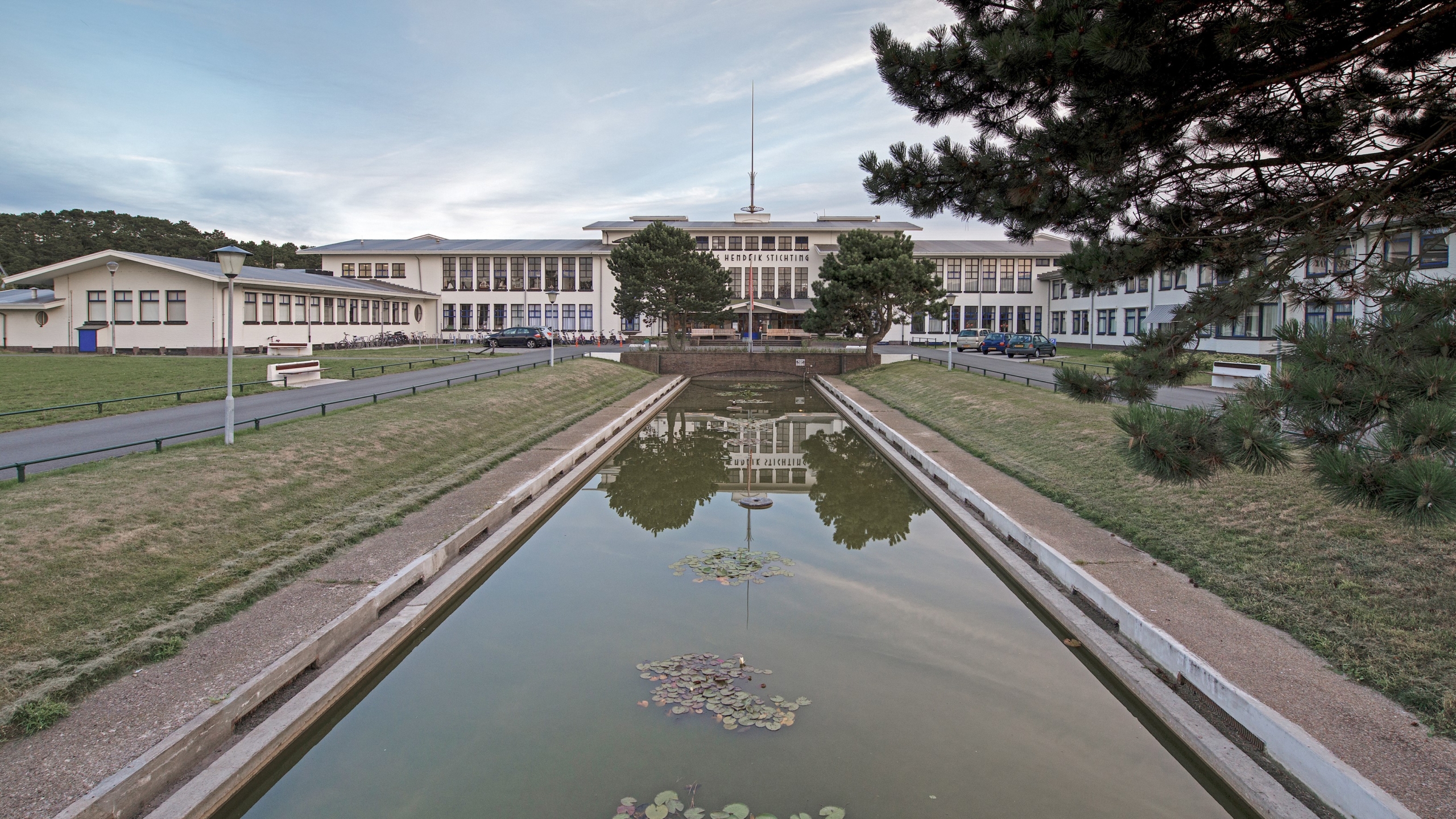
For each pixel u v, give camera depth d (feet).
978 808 18.25
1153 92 22.53
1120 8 19.92
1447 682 20.47
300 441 47.42
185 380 79.15
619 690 24.00
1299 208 25.36
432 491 43.83
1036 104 24.58
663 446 73.72
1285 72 22.50
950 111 25.99
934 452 59.52
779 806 18.08
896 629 29.01
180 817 16.93
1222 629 24.91
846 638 28.09
